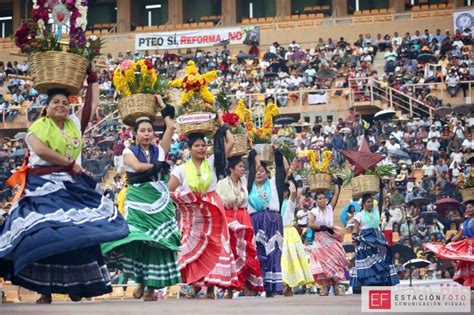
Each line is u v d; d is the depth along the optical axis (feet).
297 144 134.51
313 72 174.70
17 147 146.92
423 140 138.31
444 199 97.55
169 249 45.68
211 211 50.88
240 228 54.13
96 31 222.89
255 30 199.93
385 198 110.73
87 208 37.35
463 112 146.92
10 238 36.45
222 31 201.87
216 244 50.80
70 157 38.68
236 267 54.29
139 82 46.62
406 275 88.89
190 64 51.70
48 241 35.83
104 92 154.92
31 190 37.32
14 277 38.34
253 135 61.77
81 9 39.58
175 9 226.79
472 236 68.85
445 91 163.94
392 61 174.70
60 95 38.47
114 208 38.17
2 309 33.19
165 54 191.52
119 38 214.69
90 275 39.27
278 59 181.16
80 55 38.83
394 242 104.17
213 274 50.49
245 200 55.36
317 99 164.76
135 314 29.17
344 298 46.70
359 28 199.93
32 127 38.06
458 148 131.64
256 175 59.98
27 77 40.19
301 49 193.26
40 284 38.52
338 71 177.06
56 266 38.78
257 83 172.76
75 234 36.19
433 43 183.42
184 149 128.47
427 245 69.92
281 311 30.14
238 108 62.13
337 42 190.19
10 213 37.14
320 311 29.71
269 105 62.13
